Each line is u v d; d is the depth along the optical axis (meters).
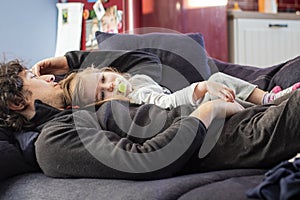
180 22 3.11
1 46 2.69
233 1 3.95
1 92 1.17
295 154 0.98
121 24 2.89
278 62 3.67
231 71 2.00
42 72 1.50
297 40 3.77
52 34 2.95
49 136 1.03
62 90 1.24
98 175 0.98
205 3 3.24
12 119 1.17
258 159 1.00
